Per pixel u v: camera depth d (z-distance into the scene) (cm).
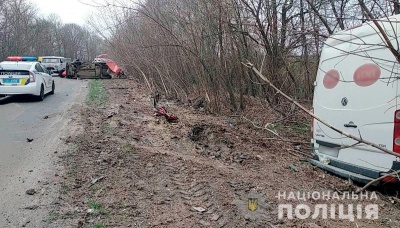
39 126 844
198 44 1091
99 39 2520
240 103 1055
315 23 838
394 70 432
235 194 451
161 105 1163
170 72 1334
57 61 3180
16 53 5744
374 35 462
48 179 475
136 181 479
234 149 677
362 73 484
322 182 520
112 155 586
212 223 371
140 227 356
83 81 2338
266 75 1035
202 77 1130
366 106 475
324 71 568
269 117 967
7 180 479
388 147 445
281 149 701
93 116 933
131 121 886
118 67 2467
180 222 371
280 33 1017
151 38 1386
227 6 981
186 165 561
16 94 1248
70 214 379
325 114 560
